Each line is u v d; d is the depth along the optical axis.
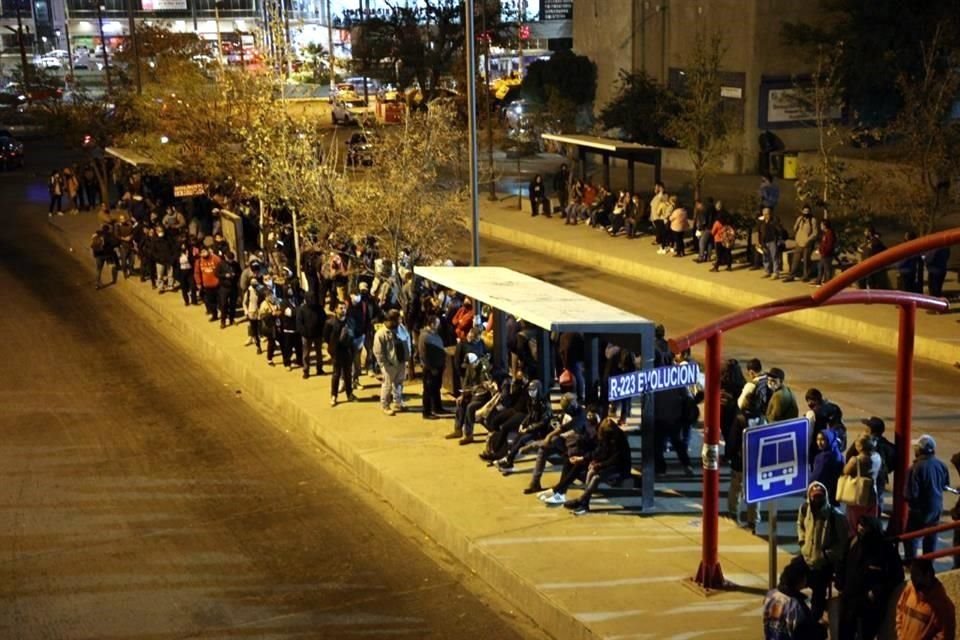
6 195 48.38
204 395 20.88
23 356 24.22
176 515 14.95
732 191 38.50
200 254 25.38
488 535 13.13
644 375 11.70
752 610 10.95
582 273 29.05
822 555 10.17
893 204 24.67
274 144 25.19
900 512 11.52
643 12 46.53
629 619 10.87
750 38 41.06
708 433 11.19
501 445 15.55
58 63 103.44
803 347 21.38
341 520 14.66
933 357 20.17
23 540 14.15
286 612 11.98
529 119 46.66
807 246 25.22
